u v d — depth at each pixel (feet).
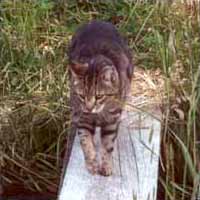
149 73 4.96
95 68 3.78
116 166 4.15
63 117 4.75
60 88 4.81
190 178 4.36
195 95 4.04
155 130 4.42
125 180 4.06
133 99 4.71
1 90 4.91
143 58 5.04
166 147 4.36
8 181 4.74
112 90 3.85
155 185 4.03
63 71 4.90
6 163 4.74
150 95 4.74
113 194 3.98
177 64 4.67
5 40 5.04
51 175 4.74
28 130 4.75
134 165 4.16
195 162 3.79
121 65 4.02
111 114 3.95
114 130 4.04
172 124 4.50
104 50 3.97
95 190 4.00
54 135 4.78
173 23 4.89
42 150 4.78
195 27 4.80
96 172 4.10
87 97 3.83
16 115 4.79
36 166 4.75
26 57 5.00
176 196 4.28
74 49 4.04
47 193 4.72
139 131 4.39
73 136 4.40
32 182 4.73
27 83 4.91
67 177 4.09
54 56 5.01
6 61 5.01
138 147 4.29
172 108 4.56
